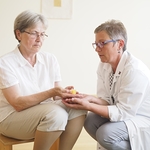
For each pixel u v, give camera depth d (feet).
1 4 12.77
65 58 13.98
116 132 6.35
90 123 7.22
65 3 13.48
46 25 6.67
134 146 6.32
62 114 6.19
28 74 6.82
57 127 6.15
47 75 7.14
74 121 6.61
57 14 13.48
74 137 6.72
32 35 6.50
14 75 6.51
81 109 6.49
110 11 14.17
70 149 6.82
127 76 6.38
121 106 6.41
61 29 13.67
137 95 6.31
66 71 14.10
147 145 6.39
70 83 14.26
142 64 6.64
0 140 6.68
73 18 13.73
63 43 13.82
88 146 8.99
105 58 6.63
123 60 6.61
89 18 13.94
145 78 6.34
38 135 6.21
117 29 6.48
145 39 14.92
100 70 7.38
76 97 6.56
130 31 14.62
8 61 6.58
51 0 13.32
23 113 6.40
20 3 13.00
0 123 6.62
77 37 13.94
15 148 8.74
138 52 14.97
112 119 6.40
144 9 14.58
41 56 7.21
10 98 6.40
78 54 14.10
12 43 13.21
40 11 13.32
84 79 14.40
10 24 13.03
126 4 14.32
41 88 6.98
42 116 6.16
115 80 6.70
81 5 13.73
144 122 6.52
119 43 6.56
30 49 6.64
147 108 6.64
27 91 6.71
